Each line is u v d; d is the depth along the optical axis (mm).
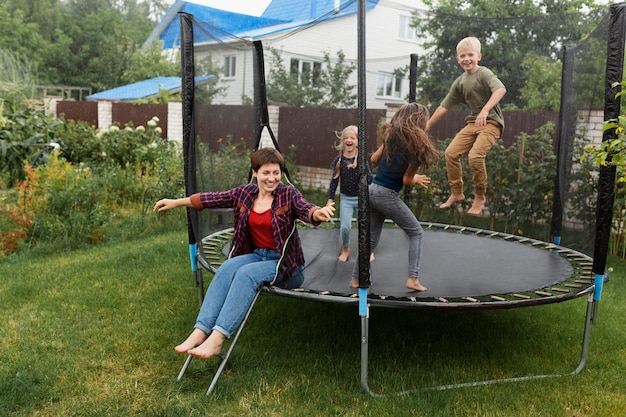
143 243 5852
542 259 4109
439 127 5559
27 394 2666
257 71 4277
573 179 3902
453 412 2619
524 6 7062
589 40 3490
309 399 2707
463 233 5102
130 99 17344
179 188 6992
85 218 5777
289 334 3529
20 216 5750
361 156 2543
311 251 4301
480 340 3541
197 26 3549
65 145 8820
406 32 6008
